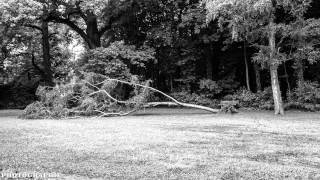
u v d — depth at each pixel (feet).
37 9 84.69
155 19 117.08
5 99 138.10
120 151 30.58
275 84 76.18
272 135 41.29
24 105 136.26
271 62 75.10
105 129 49.19
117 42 98.73
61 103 76.69
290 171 23.00
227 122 58.49
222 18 75.51
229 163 25.45
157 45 113.19
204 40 102.01
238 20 72.59
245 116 71.36
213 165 24.82
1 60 124.16
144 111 89.86
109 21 109.91
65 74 140.46
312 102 85.10
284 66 94.99
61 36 136.36
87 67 94.94
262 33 78.48
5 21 82.79
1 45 103.55
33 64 131.64
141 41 118.62
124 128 50.42
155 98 103.60
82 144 34.71
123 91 96.37
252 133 43.34
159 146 33.22
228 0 68.74
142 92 80.43
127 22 113.70
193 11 97.66
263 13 73.31
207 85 104.78
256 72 101.30
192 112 87.97
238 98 97.45
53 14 100.12
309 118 64.59
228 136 40.55
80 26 127.65
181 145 33.81
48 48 122.31
